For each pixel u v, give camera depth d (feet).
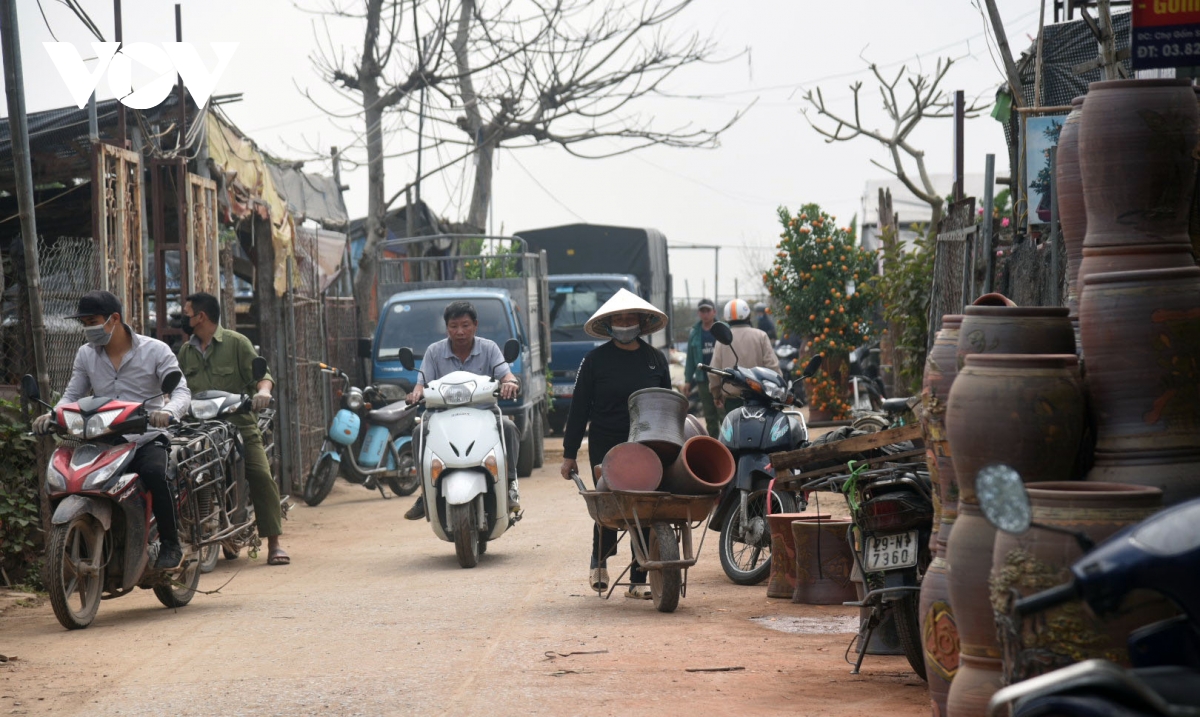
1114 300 17.57
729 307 58.08
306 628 32.48
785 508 38.01
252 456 44.75
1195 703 11.53
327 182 101.24
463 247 128.67
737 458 39.01
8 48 38.45
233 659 28.71
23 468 40.14
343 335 84.43
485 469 43.11
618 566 42.19
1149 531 12.91
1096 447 17.83
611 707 23.26
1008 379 17.61
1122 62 35.94
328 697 24.59
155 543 34.99
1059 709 11.80
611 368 36.63
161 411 34.53
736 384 39.65
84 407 33.68
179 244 54.90
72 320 44.68
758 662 27.20
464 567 42.75
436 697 24.40
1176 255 18.58
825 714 22.34
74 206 63.36
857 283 89.81
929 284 53.62
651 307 35.96
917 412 27.12
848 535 27.30
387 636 31.01
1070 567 15.01
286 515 56.59
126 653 29.76
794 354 110.32
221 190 61.36
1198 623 12.60
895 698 23.61
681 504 33.35
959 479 18.22
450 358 46.60
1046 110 39.52
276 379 64.34
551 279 109.81
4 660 28.76
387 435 66.64
